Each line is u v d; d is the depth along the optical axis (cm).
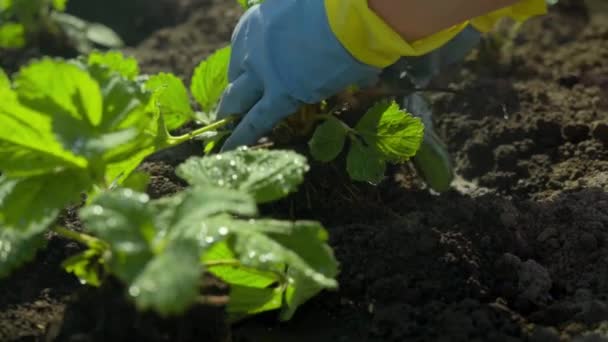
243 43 105
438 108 125
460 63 132
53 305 94
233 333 93
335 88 100
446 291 95
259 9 103
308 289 87
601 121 115
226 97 104
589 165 112
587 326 91
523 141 117
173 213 82
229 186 87
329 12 97
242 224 84
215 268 88
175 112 108
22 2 134
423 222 101
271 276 88
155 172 108
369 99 108
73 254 98
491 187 113
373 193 107
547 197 109
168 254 79
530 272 96
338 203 105
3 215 86
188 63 135
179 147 112
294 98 100
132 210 80
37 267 97
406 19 96
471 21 106
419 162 107
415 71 113
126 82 87
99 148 83
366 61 99
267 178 87
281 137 106
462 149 120
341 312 94
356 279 96
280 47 100
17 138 86
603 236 99
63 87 85
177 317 84
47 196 86
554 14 145
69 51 138
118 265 79
